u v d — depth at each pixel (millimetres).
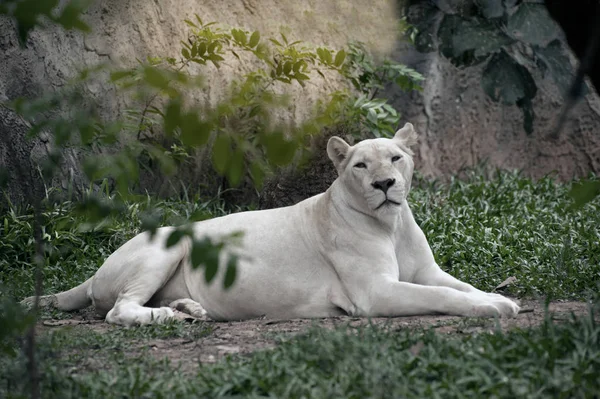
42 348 8375
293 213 11609
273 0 21500
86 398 6969
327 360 7379
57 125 6309
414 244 11516
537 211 17969
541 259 13844
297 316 11188
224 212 18359
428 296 10367
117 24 19312
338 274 11047
